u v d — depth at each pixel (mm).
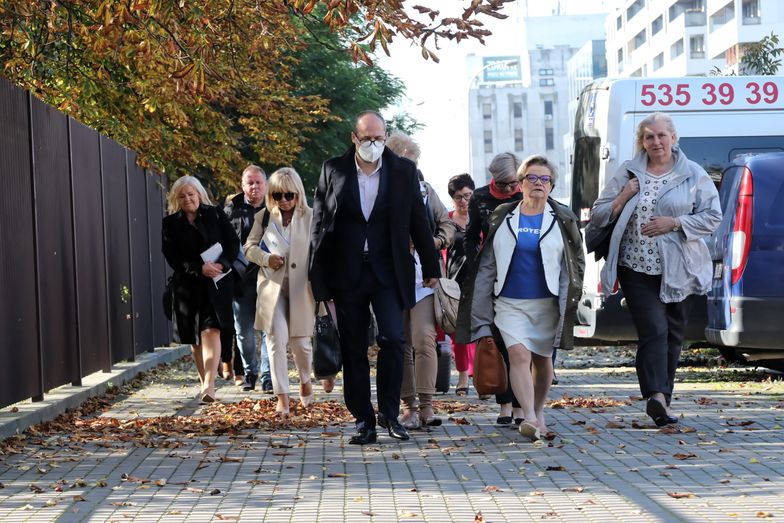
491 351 9656
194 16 11180
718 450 8789
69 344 13086
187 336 12703
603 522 6395
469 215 10461
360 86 33938
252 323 14203
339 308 9617
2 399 10445
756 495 7066
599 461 8414
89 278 14430
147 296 19297
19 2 13078
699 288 10234
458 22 10406
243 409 12031
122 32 12211
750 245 12969
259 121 24750
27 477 8148
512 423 10602
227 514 6738
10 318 10805
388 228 9609
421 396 10477
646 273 10203
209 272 12508
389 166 9625
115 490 7582
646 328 10172
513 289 9586
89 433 10414
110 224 16109
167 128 22484
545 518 6520
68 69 17906
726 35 90438
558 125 167750
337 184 9586
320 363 11164
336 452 9070
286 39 13602
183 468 8414
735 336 12984
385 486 7574
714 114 16125
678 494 7047
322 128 33438
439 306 10336
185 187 12750
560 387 14055
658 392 10086
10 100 11258
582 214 16906
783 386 13586
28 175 11695
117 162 16938
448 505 6926
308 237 11547
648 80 16234
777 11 87250
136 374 16719
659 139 10219
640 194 10242
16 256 11102
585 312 16391
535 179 9555
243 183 14523
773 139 16109
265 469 8305
